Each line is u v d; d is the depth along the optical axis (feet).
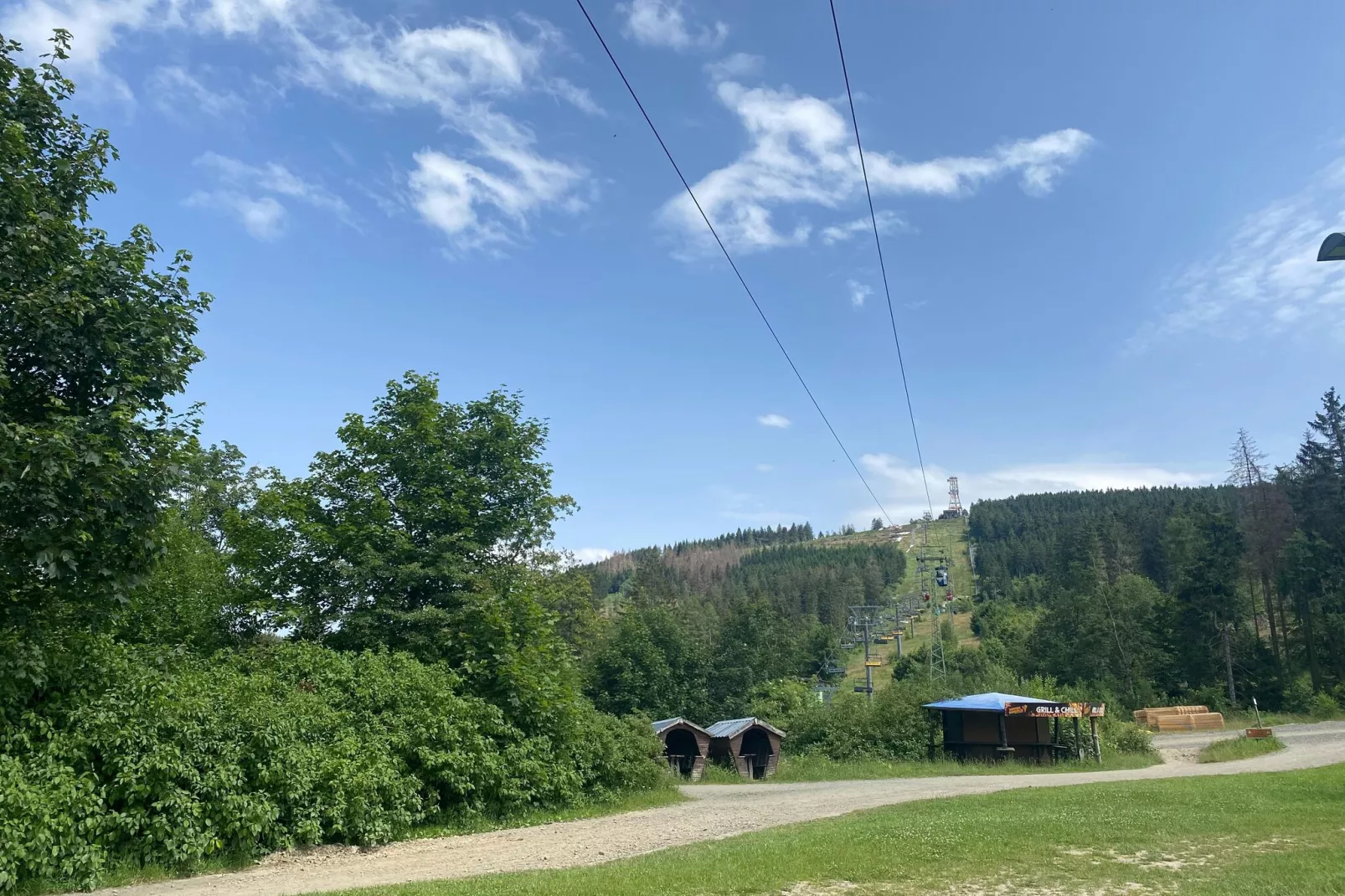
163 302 48.73
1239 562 238.48
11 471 36.76
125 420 42.22
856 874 33.78
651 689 195.21
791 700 199.31
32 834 36.35
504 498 89.10
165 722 44.32
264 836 47.42
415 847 51.96
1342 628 214.90
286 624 75.77
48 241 40.70
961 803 65.05
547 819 67.77
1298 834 41.34
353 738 55.52
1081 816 50.78
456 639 76.95
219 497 108.17
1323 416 248.73
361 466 83.51
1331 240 37.45
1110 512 375.04
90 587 42.78
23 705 41.78
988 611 416.26
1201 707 202.59
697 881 33.27
